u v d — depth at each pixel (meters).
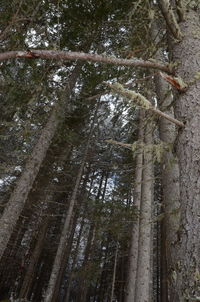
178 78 2.26
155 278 23.30
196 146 2.01
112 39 7.58
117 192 12.45
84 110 12.41
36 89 6.78
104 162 17.28
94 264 13.04
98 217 10.34
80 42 8.60
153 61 2.43
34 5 5.65
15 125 7.12
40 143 7.92
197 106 2.16
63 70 8.73
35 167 7.66
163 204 3.27
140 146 2.40
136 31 4.74
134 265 9.01
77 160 16.78
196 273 1.56
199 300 1.43
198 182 1.88
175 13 2.91
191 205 1.83
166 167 3.09
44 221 17.69
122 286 22.52
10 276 20.77
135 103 2.11
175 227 2.59
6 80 6.96
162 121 3.59
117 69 6.86
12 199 7.09
